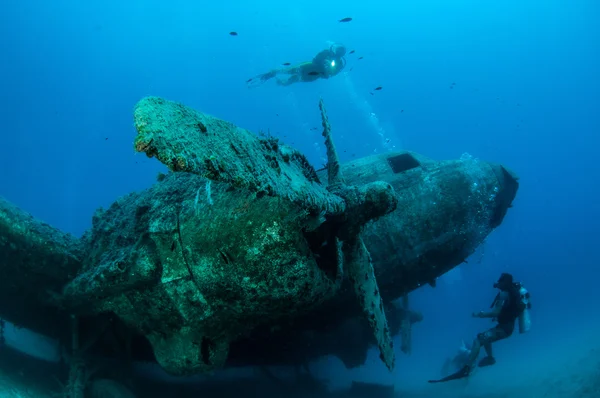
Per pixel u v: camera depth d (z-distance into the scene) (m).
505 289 8.86
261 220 4.29
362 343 8.45
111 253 5.82
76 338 6.73
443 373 13.25
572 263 51.97
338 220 4.81
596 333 15.78
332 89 79.31
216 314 4.89
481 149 94.06
